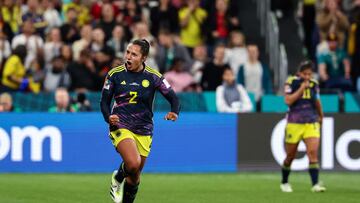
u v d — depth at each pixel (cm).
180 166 5659
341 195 4344
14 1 6950
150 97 3253
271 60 7162
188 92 6003
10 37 6800
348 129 5741
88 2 7056
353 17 7056
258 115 5719
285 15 7569
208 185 4838
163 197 4181
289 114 4531
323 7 7275
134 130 3234
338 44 6856
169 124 5656
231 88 5991
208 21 7062
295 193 4431
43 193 4312
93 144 5572
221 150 5700
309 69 4456
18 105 5794
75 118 5553
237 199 4119
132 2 6975
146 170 5628
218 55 6350
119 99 3238
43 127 5503
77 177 5244
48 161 5512
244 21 7569
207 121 5688
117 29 6569
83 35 6544
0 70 6128
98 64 6238
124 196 3325
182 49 6619
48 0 6988
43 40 6769
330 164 5728
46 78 6291
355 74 6744
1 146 5450
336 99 6112
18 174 5391
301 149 5716
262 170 5703
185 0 7094
